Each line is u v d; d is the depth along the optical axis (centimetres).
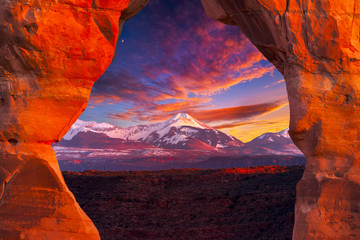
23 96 733
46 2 716
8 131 727
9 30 709
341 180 738
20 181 722
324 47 750
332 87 753
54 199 733
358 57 747
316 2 748
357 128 746
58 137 755
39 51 724
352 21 747
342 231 720
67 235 725
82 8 736
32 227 710
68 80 748
